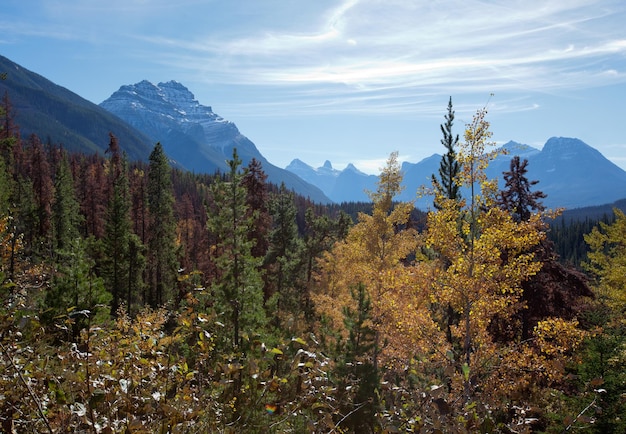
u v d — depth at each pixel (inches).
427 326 498.3
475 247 494.0
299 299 1444.4
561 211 464.4
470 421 143.4
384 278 627.8
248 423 139.4
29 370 116.4
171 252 1747.0
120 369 136.6
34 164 2304.4
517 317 724.7
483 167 482.6
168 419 119.4
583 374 455.5
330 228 1711.4
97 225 2365.9
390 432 139.9
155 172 2112.5
